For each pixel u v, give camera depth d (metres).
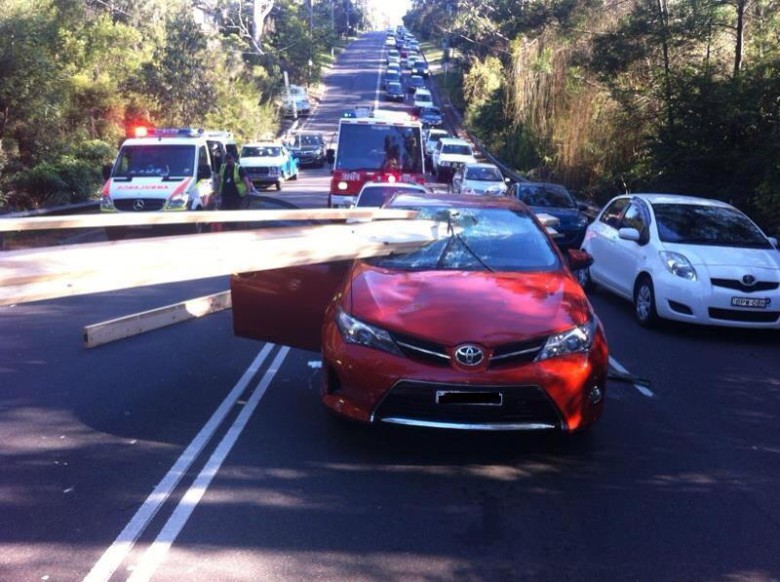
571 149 30.05
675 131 20.08
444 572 4.72
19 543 4.98
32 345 10.03
